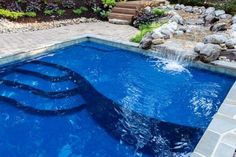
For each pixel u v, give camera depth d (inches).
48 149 144.3
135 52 306.0
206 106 197.2
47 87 221.5
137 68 275.3
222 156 115.8
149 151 144.0
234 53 252.8
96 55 312.0
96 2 505.7
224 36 270.7
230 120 147.3
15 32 339.6
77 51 322.7
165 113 186.5
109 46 329.4
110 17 474.3
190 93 219.1
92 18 476.1
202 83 239.9
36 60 276.5
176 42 297.3
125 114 184.2
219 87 231.6
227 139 128.4
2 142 148.6
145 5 467.5
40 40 307.1
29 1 413.1
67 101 199.5
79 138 154.5
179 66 268.7
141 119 177.5
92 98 207.5
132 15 446.3
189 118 179.5
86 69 269.1
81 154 140.7
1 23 350.3
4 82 225.8
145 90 224.1
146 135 159.0
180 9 457.7
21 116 175.5
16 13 374.6
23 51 259.6
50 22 406.6
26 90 213.0
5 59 243.6
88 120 174.2
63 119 174.4
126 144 149.6
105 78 248.2
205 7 463.8
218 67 246.1
